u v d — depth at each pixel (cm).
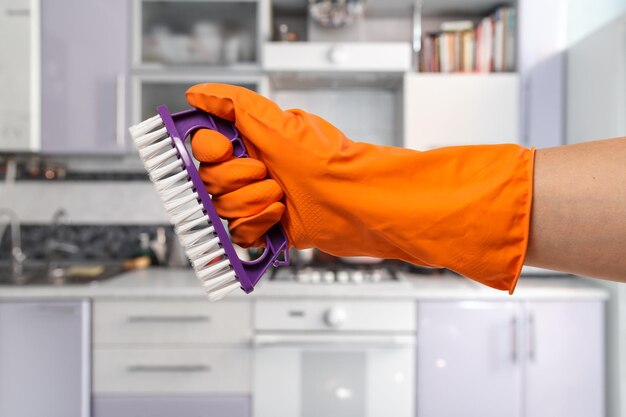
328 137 54
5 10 199
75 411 174
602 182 43
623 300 172
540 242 46
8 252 235
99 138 202
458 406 175
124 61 201
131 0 202
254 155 55
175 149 49
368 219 49
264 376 175
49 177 225
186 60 203
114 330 175
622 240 42
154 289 174
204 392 175
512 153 48
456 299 175
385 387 175
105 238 236
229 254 49
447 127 204
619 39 170
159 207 236
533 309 176
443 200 47
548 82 203
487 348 175
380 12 227
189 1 203
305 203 52
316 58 192
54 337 175
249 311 175
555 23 203
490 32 209
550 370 176
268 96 205
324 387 175
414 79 204
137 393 175
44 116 202
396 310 175
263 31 201
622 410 171
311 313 175
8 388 175
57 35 201
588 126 188
